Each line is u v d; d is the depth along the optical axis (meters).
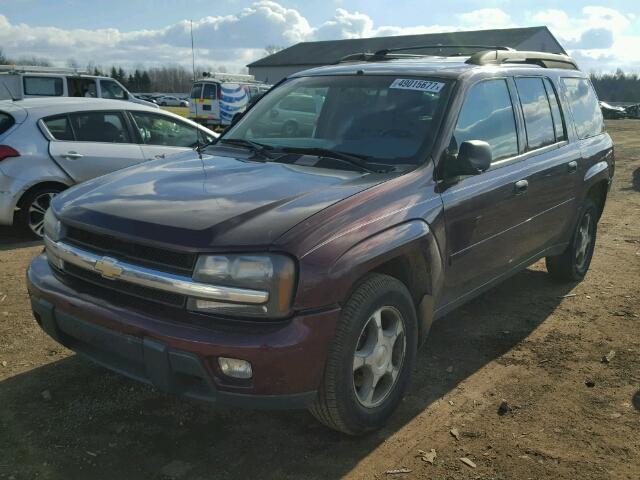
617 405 3.53
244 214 2.76
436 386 3.72
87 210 3.00
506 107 4.26
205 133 7.99
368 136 3.75
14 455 2.92
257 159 3.73
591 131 5.58
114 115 7.13
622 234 7.86
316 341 2.65
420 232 3.18
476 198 3.69
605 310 5.06
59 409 3.33
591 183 5.26
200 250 2.59
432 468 2.92
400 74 4.07
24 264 5.82
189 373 2.62
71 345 3.12
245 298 2.57
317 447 3.07
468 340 4.41
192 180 3.29
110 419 3.26
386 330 3.18
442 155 3.54
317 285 2.63
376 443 3.12
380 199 3.08
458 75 3.93
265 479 2.82
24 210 6.54
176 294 2.66
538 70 4.83
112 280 2.85
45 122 6.64
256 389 2.60
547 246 4.91
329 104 4.08
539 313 4.97
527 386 3.74
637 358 4.14
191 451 3.01
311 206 2.86
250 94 27.20
